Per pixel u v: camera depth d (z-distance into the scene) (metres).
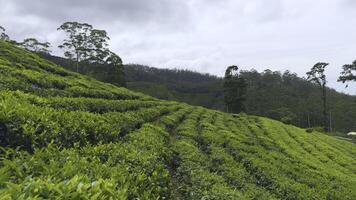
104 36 75.94
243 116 52.84
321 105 131.75
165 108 35.38
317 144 35.56
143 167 10.02
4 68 22.56
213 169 15.68
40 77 23.91
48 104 14.84
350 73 83.25
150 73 185.50
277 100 130.38
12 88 18.33
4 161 6.14
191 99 141.75
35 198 4.30
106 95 27.83
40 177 5.54
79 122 12.18
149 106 33.28
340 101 137.38
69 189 4.82
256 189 14.00
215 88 154.12
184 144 18.64
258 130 37.88
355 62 82.06
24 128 9.23
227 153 19.94
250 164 18.22
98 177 6.59
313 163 23.97
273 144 29.39
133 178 8.42
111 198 5.18
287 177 17.25
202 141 22.77
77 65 75.44
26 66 30.19
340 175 21.92
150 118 26.50
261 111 120.12
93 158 8.72
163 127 24.75
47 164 7.02
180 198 12.06
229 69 90.31
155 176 9.45
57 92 21.61
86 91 25.62
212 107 133.25
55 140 10.13
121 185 7.16
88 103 19.44
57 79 25.77
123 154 10.51
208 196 11.10
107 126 13.52
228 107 90.56
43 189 4.67
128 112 23.73
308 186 16.94
